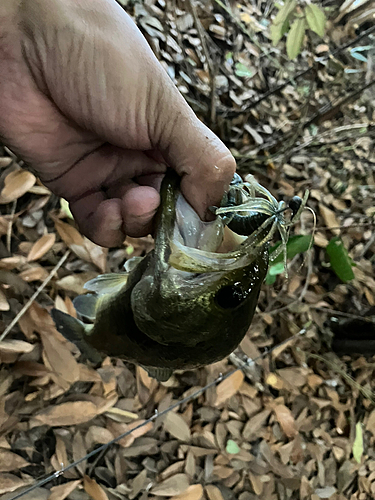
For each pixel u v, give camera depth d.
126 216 0.23
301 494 0.52
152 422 0.46
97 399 0.44
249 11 0.74
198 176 0.22
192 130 0.23
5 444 0.39
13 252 0.45
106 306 0.28
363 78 0.81
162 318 0.21
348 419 0.60
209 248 0.22
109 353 0.30
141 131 0.24
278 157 0.68
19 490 0.38
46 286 0.46
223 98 0.66
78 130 0.27
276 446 0.53
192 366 0.24
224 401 0.52
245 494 0.48
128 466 0.44
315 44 0.78
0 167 0.47
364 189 0.74
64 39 0.23
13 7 0.23
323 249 0.67
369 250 0.71
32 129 0.26
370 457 0.60
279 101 0.72
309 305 0.62
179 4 0.64
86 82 0.23
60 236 0.48
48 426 0.42
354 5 0.66
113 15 0.23
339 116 0.78
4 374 0.40
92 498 0.41
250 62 0.71
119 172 0.28
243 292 0.20
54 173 0.28
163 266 0.21
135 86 0.23
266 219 0.20
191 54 0.64
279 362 0.59
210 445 0.49
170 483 0.45
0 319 0.42
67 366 0.42
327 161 0.74
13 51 0.24
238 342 0.22
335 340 0.63
